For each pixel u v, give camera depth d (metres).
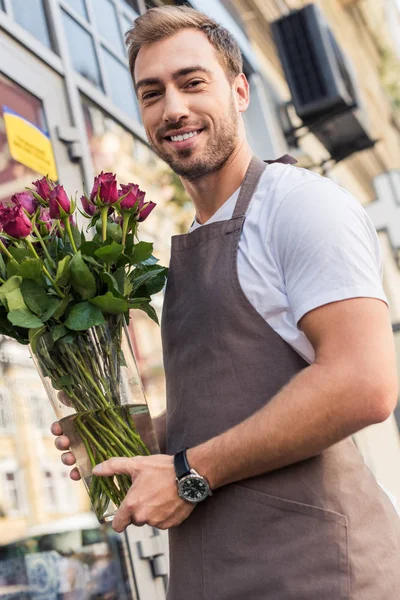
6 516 2.27
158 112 1.59
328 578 1.38
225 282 1.51
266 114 5.13
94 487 1.50
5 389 2.37
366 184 7.21
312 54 5.24
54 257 1.51
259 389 1.46
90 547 2.55
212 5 4.47
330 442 1.36
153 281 1.62
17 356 2.45
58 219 1.50
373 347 1.35
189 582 1.47
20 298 1.44
